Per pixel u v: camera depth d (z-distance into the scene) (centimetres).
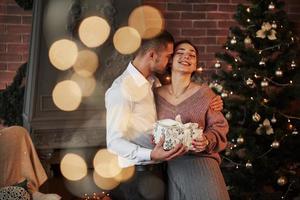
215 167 253
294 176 381
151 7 438
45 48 377
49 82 380
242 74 374
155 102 257
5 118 408
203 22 460
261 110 375
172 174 255
